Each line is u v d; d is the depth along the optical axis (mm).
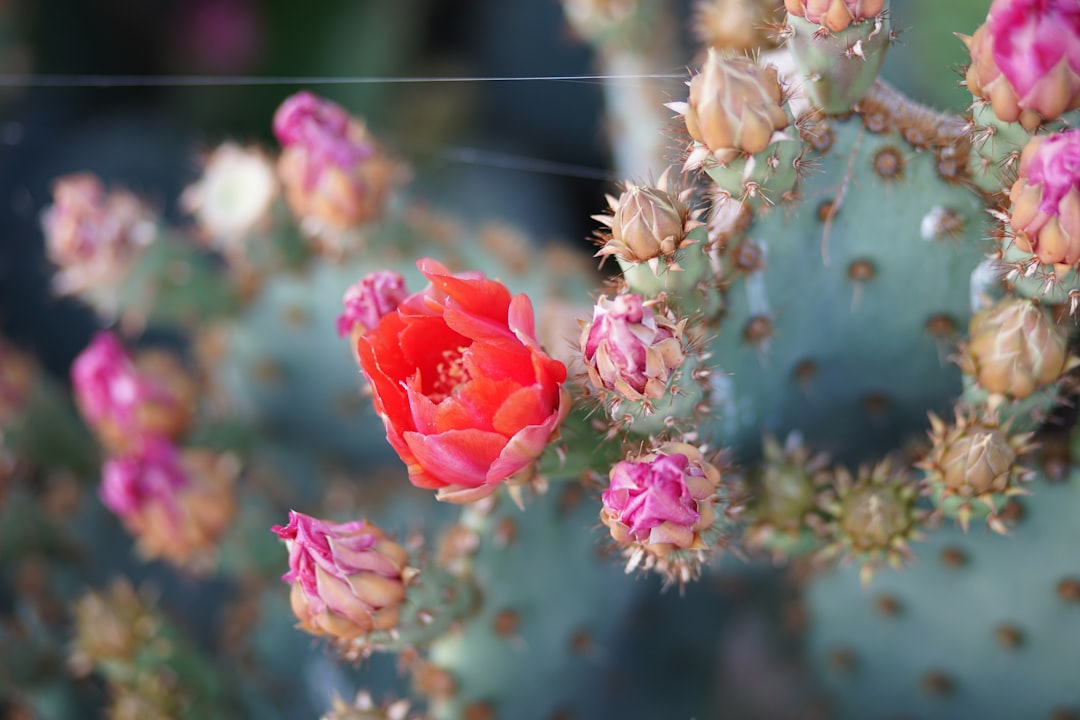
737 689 592
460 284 409
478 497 410
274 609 638
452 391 424
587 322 421
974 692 521
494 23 1001
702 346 430
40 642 631
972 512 458
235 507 612
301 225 632
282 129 576
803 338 488
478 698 518
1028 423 465
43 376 790
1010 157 438
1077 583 493
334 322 637
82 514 698
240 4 1006
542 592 519
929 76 653
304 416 666
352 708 489
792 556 540
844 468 521
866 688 543
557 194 959
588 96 972
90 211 637
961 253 470
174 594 708
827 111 457
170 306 655
